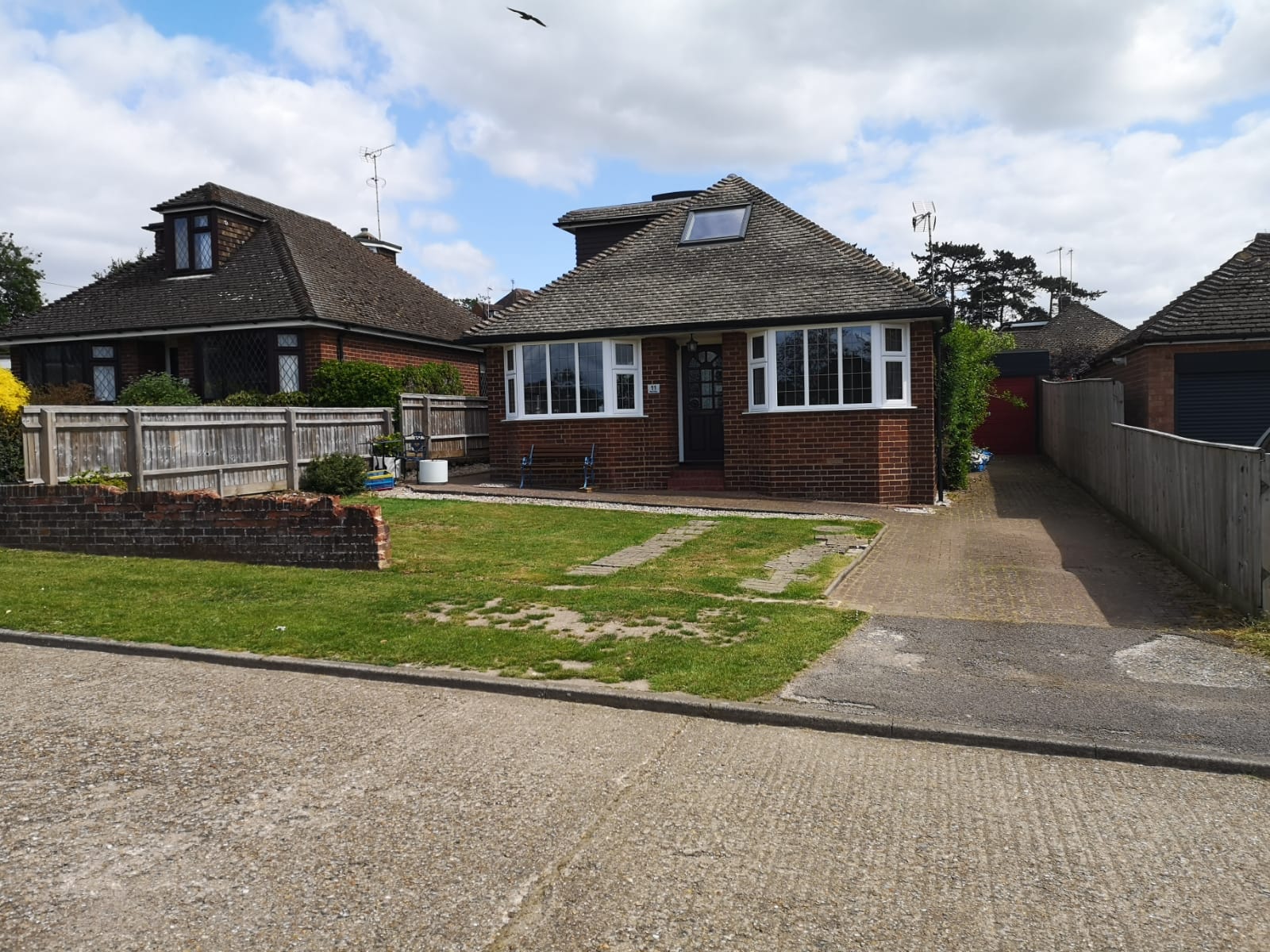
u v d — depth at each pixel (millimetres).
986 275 64250
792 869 3682
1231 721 5203
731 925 3293
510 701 5824
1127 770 4695
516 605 8016
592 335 17016
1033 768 4738
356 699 5875
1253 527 7398
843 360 15922
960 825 4070
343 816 4168
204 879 3623
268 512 9922
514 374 17812
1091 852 3818
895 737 5188
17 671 6488
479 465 20719
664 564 10062
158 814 4195
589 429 17328
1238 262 18812
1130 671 6184
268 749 4996
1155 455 11281
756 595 8570
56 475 11180
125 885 3574
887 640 6984
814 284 16531
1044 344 38875
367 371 19359
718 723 5434
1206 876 3619
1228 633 7090
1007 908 3389
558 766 4754
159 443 12695
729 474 16953
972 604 8297
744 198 19344
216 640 7016
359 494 15391
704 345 17781
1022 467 23281
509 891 3531
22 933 3242
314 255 23656
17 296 45250
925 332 15867
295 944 3191
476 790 4457
